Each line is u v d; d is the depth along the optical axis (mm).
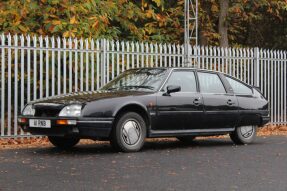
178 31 23172
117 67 15094
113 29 19375
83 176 8273
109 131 10734
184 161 10008
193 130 12141
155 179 8086
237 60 18016
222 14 23719
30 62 13742
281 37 28609
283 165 9641
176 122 11789
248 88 13453
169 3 24484
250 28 28016
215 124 12531
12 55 14445
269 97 18891
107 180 7965
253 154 11195
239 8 23844
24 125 11086
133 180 7984
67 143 11969
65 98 10914
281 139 14781
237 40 28203
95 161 9867
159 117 11477
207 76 12617
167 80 11852
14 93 13586
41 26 17391
